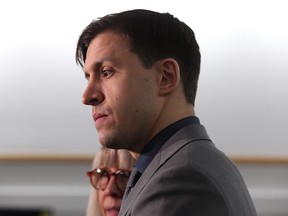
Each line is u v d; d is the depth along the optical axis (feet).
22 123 19.47
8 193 19.27
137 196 5.01
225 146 19.15
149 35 5.40
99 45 5.40
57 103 19.48
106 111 5.32
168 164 4.99
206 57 19.25
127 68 5.28
